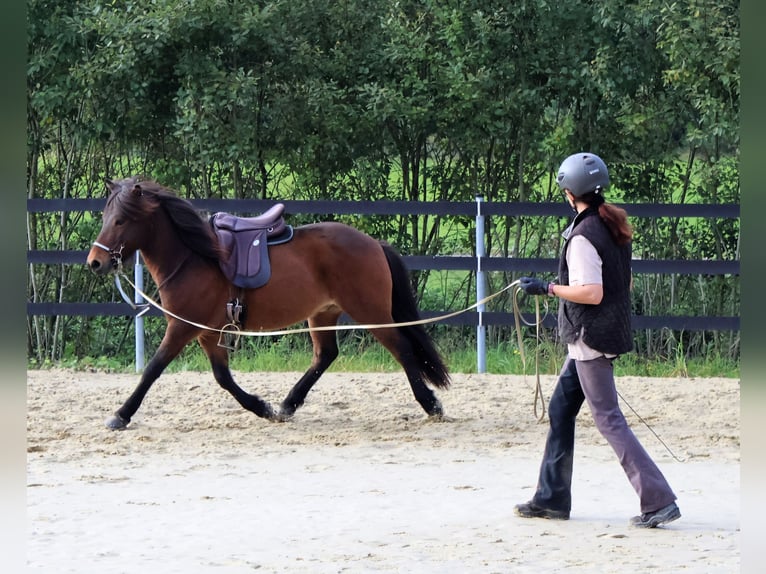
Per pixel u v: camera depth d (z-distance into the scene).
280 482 7.77
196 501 7.14
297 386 10.32
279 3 15.09
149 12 14.98
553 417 6.68
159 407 10.80
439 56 15.38
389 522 6.58
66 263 13.82
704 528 6.40
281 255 9.81
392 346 10.02
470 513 6.83
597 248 6.24
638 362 14.62
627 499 7.26
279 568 5.52
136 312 13.66
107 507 6.95
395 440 9.36
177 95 15.41
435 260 13.62
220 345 9.91
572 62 15.42
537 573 5.40
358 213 13.66
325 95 15.23
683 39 14.51
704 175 15.47
